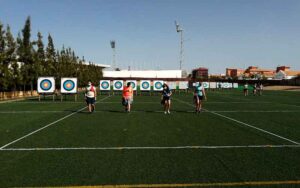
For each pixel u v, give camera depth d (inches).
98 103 1045.2
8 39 1141.1
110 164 281.0
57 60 1684.3
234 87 2817.4
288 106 934.4
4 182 233.0
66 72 1690.5
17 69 1179.3
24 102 1088.2
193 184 228.8
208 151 331.6
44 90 1170.0
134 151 331.3
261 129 480.4
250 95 1685.5
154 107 884.0
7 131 459.8
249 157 306.3
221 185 226.8
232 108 860.0
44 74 1433.3
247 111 773.9
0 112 737.6
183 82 1941.4
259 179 239.5
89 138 403.9
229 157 306.2
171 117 642.2
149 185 227.0
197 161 291.1
